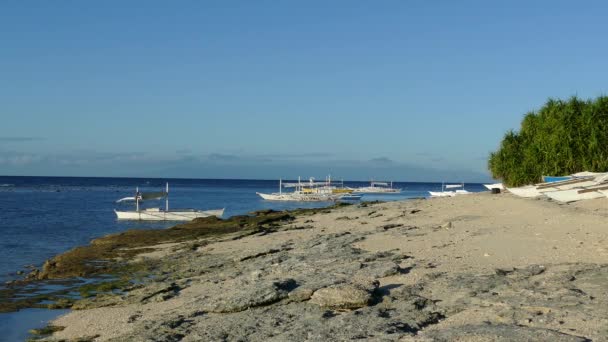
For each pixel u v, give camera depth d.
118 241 32.88
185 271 21.39
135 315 14.80
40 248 33.56
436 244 19.83
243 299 13.62
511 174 41.19
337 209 47.00
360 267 16.47
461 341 9.00
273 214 46.88
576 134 36.09
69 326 14.71
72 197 108.38
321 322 11.49
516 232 20.73
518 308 10.77
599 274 13.04
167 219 54.09
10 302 18.08
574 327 9.45
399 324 10.66
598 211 24.23
